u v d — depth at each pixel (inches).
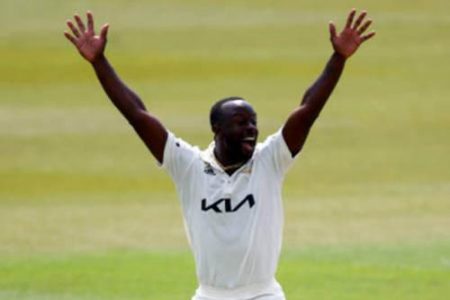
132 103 1266.0
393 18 6894.7
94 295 2372.0
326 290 2386.8
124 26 6860.2
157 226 3225.9
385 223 3230.8
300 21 6929.1
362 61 5999.0
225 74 5851.4
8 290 2431.1
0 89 5546.3
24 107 5182.1
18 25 6894.7
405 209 3442.4
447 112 5024.6
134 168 4148.6
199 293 1251.2
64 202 3624.5
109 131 4709.6
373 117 4940.9
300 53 6259.8
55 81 5713.6
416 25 6747.1
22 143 4505.4
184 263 2721.5
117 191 3796.8
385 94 5369.1
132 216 3380.9
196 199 1242.0
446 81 5610.2
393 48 6274.6
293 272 2573.8
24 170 4109.3
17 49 6363.2
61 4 7322.8
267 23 6904.5
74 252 2883.9
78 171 4101.9
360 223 3235.7
